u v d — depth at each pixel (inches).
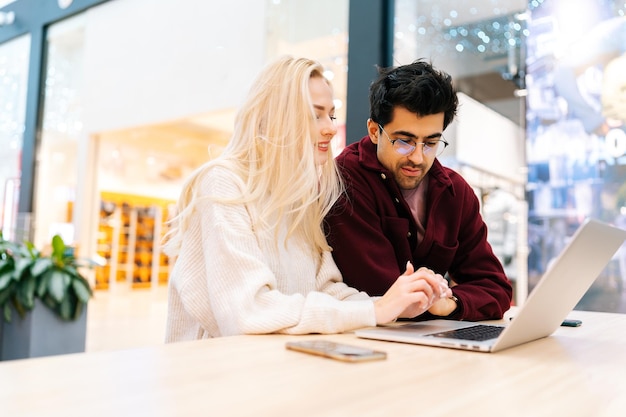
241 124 49.5
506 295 55.1
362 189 57.2
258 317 38.4
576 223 109.7
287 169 47.8
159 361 27.5
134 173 386.6
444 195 59.7
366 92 123.1
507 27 143.7
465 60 152.2
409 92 49.9
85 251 248.2
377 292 54.3
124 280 400.5
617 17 108.3
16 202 253.3
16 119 258.8
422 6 135.9
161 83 218.8
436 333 38.2
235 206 44.8
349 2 129.0
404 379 25.4
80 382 22.7
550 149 113.7
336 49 167.0
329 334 38.8
